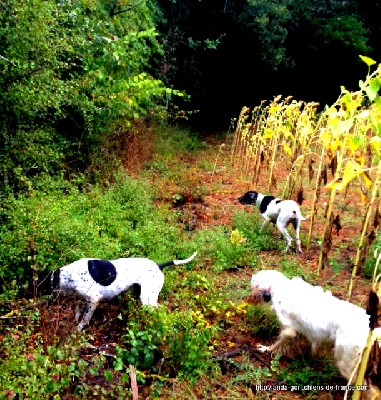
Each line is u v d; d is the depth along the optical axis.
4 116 3.56
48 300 2.55
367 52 11.69
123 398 1.95
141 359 2.28
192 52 10.36
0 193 3.43
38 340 2.24
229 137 10.57
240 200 4.52
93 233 3.32
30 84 3.40
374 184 2.54
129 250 3.45
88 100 4.47
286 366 2.38
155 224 4.04
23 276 2.79
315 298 2.28
